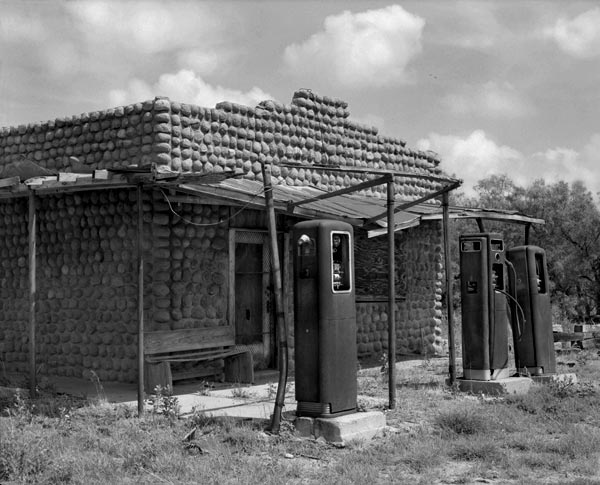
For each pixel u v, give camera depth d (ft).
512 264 42.98
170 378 38.32
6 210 48.03
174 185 34.47
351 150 56.03
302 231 29.17
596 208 109.19
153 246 41.06
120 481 22.43
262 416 32.01
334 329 28.86
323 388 28.48
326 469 24.23
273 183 49.16
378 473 23.99
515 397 36.47
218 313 43.83
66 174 33.99
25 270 46.98
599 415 33.17
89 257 43.32
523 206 112.37
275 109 49.75
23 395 35.76
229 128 46.21
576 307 105.70
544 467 24.89
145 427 29.37
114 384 40.91
